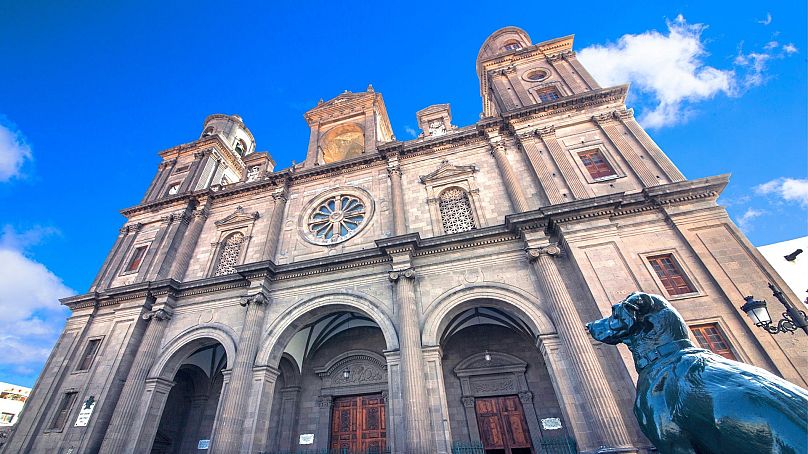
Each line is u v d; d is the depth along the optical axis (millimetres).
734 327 12328
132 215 27438
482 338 19172
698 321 12711
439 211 20250
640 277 14133
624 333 4328
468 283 16203
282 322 17562
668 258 14664
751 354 11695
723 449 2855
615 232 15344
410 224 20031
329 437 18453
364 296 17109
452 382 18188
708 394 2992
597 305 13523
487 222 18656
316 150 27984
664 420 3406
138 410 16969
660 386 3582
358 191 22828
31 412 17953
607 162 18750
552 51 27516
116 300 21125
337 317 19891
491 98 28781
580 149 19625
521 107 21984
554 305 14070
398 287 16391
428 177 21750
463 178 21047
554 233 16531
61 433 16781
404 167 23219
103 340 19672
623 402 11992
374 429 18297
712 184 15266
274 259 21141
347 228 21484
